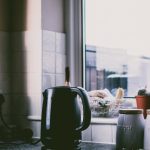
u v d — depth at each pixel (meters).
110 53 2.18
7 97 2.08
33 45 2.03
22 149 1.63
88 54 2.15
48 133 1.48
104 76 2.17
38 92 2.00
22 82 2.06
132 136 1.49
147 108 1.67
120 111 1.53
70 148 1.47
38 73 2.01
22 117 2.05
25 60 2.06
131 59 2.12
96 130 1.83
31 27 2.05
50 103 1.49
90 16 2.17
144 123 1.53
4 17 2.10
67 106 1.47
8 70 2.10
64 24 2.14
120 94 1.96
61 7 2.13
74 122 1.47
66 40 2.13
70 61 2.12
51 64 2.05
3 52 2.08
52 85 2.05
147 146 1.46
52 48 2.06
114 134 1.77
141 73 2.07
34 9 2.04
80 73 2.12
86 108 1.42
